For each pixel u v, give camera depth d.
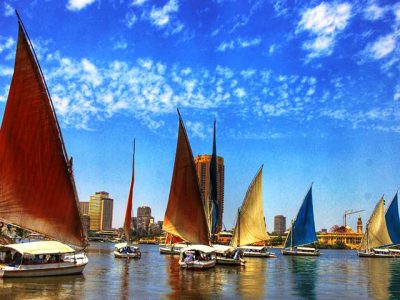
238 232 94.38
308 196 115.75
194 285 44.09
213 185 81.44
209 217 80.06
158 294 37.81
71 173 45.12
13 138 41.75
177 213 64.19
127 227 91.19
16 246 42.12
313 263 89.50
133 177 92.69
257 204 95.31
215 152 81.31
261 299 37.09
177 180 64.44
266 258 104.12
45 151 43.50
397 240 121.12
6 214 41.41
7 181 41.50
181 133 63.47
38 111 42.91
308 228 115.50
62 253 43.84
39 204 43.34
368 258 120.06
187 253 62.28
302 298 38.47
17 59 41.28
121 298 35.28
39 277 43.28
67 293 36.47
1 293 35.25
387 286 48.72
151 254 108.31
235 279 50.78
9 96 41.22
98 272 55.16
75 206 46.03
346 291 43.94
